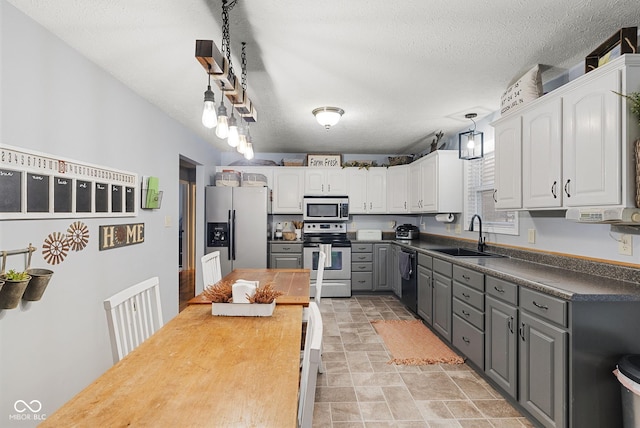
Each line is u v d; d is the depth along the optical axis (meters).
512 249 3.02
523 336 2.04
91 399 1.01
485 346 2.48
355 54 2.16
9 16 1.65
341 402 2.26
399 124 3.85
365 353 3.04
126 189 2.67
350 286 5.14
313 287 5.10
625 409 1.60
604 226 2.10
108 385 1.09
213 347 1.39
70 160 2.04
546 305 1.84
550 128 2.12
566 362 1.70
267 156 5.79
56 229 1.97
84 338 2.21
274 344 1.43
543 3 1.65
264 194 4.96
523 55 2.19
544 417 1.85
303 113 3.43
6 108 1.65
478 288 2.57
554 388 1.77
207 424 0.89
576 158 1.91
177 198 3.73
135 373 1.17
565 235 2.41
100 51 2.13
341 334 3.52
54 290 1.95
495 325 2.34
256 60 2.24
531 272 2.25
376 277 5.24
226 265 4.90
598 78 1.76
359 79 2.56
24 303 1.75
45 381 1.89
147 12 1.71
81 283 2.19
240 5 1.65
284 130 4.15
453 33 1.92
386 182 5.51
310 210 5.37
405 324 3.83
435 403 2.25
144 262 3.01
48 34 1.90
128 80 2.59
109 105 2.47
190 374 1.16
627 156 1.62
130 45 2.06
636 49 1.70
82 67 2.18
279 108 3.26
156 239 3.23
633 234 1.91
